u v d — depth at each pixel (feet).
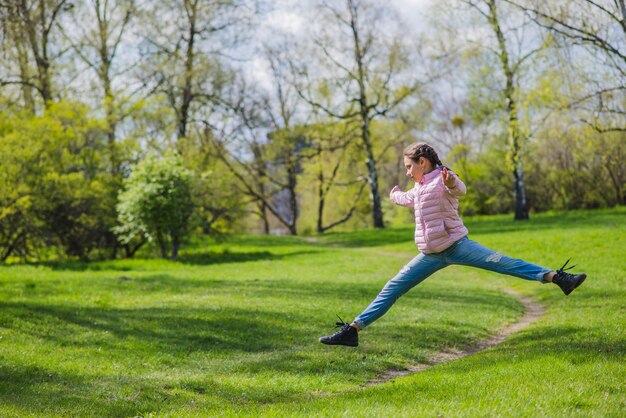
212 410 22.93
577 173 175.22
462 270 86.79
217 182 115.03
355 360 32.73
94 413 23.50
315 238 172.24
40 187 103.14
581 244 90.38
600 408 17.92
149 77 152.05
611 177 171.12
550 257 84.07
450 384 22.68
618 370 22.49
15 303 48.21
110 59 144.66
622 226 104.73
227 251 119.96
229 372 30.99
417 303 52.80
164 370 31.50
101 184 110.42
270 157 202.28
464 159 200.75
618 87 92.02
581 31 91.40
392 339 37.91
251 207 241.14
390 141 206.69
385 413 18.40
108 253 115.44
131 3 142.20
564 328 36.83
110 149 118.83
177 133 159.43
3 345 35.78
